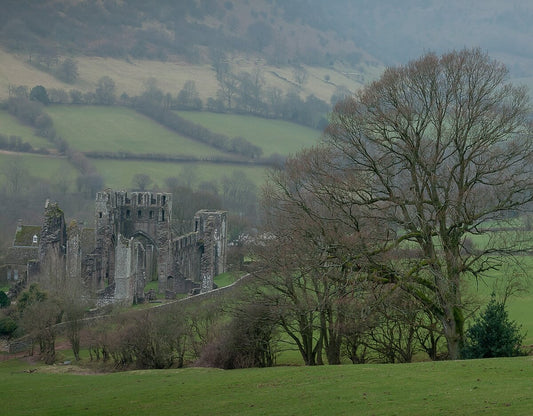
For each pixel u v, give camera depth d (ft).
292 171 313.32
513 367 197.26
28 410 207.62
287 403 184.55
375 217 253.03
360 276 239.91
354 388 191.11
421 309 261.03
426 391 180.24
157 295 537.24
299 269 275.80
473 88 251.39
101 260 544.21
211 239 533.96
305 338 278.05
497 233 332.39
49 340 378.94
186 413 186.19
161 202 552.00
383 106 261.03
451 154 252.62
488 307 234.58
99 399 214.28
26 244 590.96
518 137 254.27
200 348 323.78
